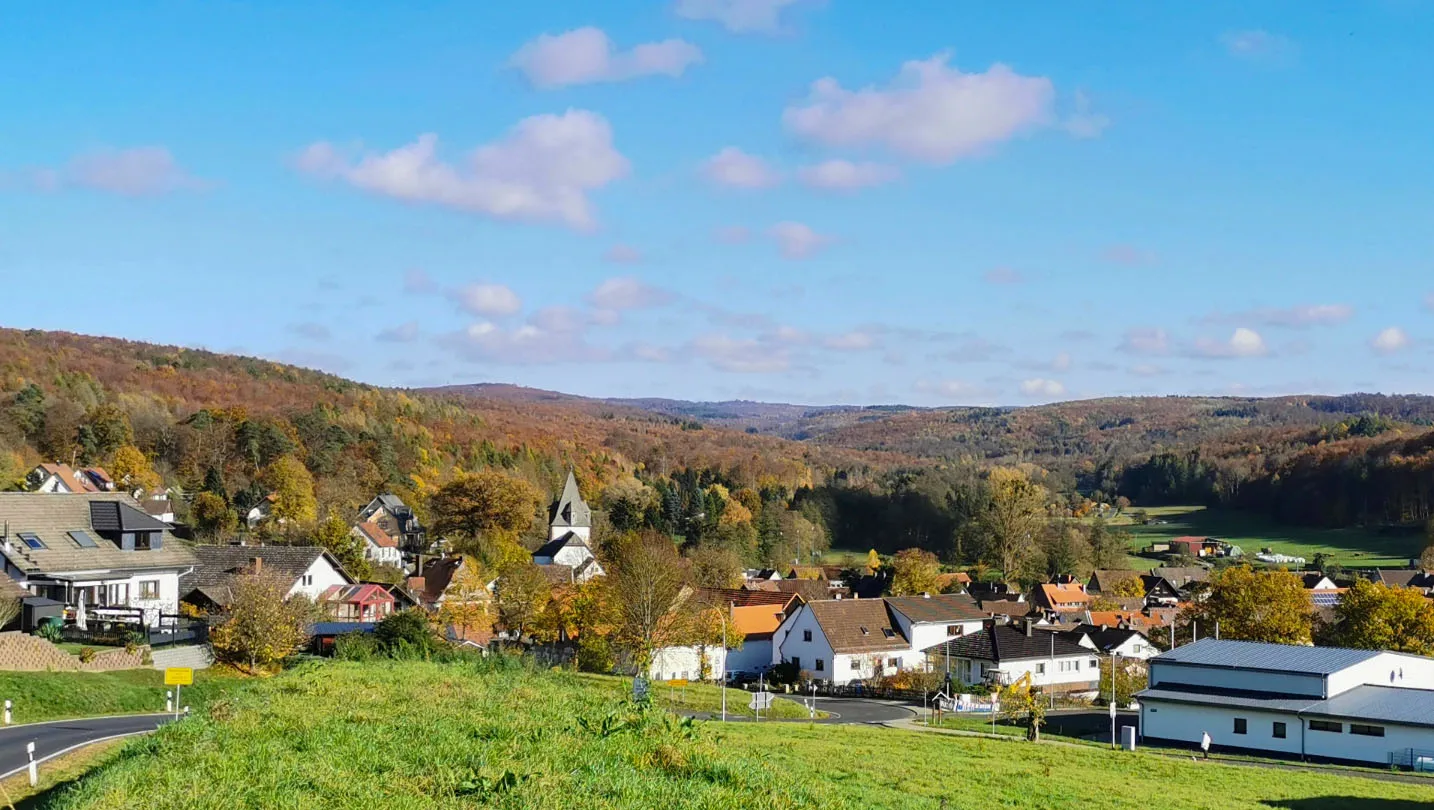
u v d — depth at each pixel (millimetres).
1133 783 35094
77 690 39688
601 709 24719
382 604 74000
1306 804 33812
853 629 87000
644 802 16750
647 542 108125
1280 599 78938
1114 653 75125
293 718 22109
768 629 93562
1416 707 52562
